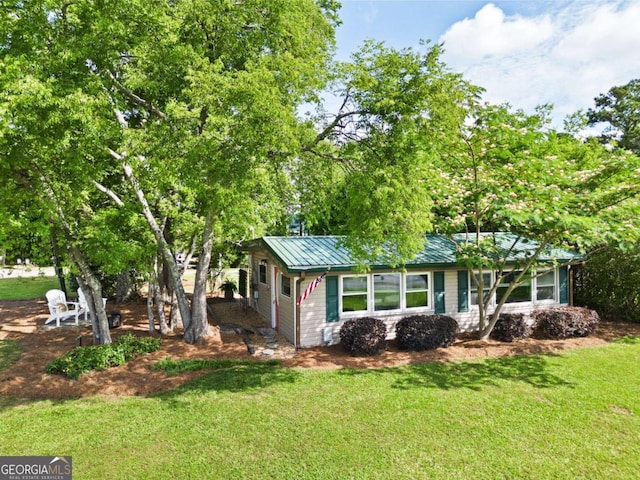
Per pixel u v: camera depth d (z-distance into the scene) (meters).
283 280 12.24
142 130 8.29
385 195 7.84
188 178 7.48
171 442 5.86
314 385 8.11
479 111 9.02
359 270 9.44
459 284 12.53
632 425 6.35
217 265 19.62
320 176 11.38
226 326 12.66
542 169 9.22
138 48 8.45
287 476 5.02
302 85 8.36
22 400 7.43
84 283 10.40
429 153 9.48
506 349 10.55
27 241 11.23
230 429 6.24
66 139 7.44
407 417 6.62
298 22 8.66
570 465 5.27
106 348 9.34
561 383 8.20
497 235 13.80
